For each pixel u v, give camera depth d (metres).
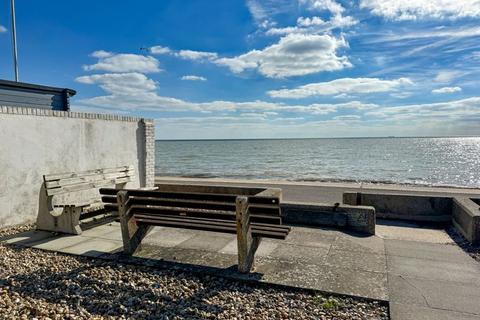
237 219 3.95
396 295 3.49
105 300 3.55
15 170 6.62
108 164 9.16
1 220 6.34
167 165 39.16
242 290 3.72
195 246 5.09
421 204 7.01
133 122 10.16
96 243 5.34
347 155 60.84
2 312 3.35
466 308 3.23
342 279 3.88
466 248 5.27
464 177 25.44
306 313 3.25
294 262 4.41
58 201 7.59
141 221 4.77
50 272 4.26
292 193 12.27
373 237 5.61
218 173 27.55
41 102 9.25
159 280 3.97
